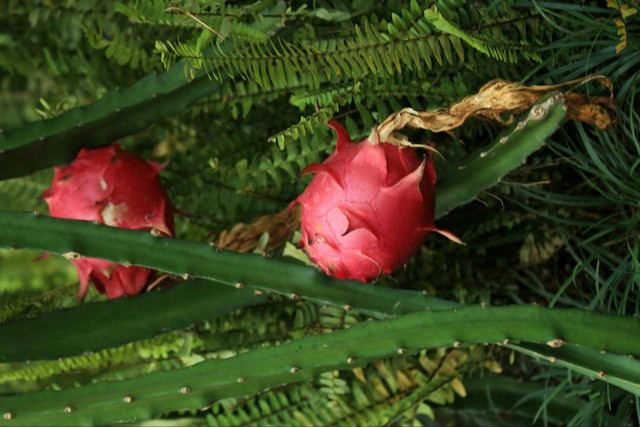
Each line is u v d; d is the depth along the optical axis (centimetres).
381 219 119
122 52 137
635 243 126
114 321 128
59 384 151
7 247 121
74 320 127
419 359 142
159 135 147
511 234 141
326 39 126
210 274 122
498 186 136
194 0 118
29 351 126
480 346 141
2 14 143
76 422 123
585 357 116
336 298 121
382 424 138
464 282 142
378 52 121
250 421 142
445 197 125
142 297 128
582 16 121
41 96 154
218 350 142
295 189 139
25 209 151
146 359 145
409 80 129
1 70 155
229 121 145
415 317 117
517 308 115
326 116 123
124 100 127
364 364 119
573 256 137
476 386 143
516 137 120
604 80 119
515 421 145
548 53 126
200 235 145
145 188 130
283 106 141
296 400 142
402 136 120
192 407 121
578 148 131
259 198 140
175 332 144
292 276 121
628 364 115
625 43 118
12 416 123
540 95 119
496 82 119
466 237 141
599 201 130
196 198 144
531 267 142
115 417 122
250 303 130
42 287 158
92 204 128
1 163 127
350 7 127
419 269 142
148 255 122
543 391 134
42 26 144
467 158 127
